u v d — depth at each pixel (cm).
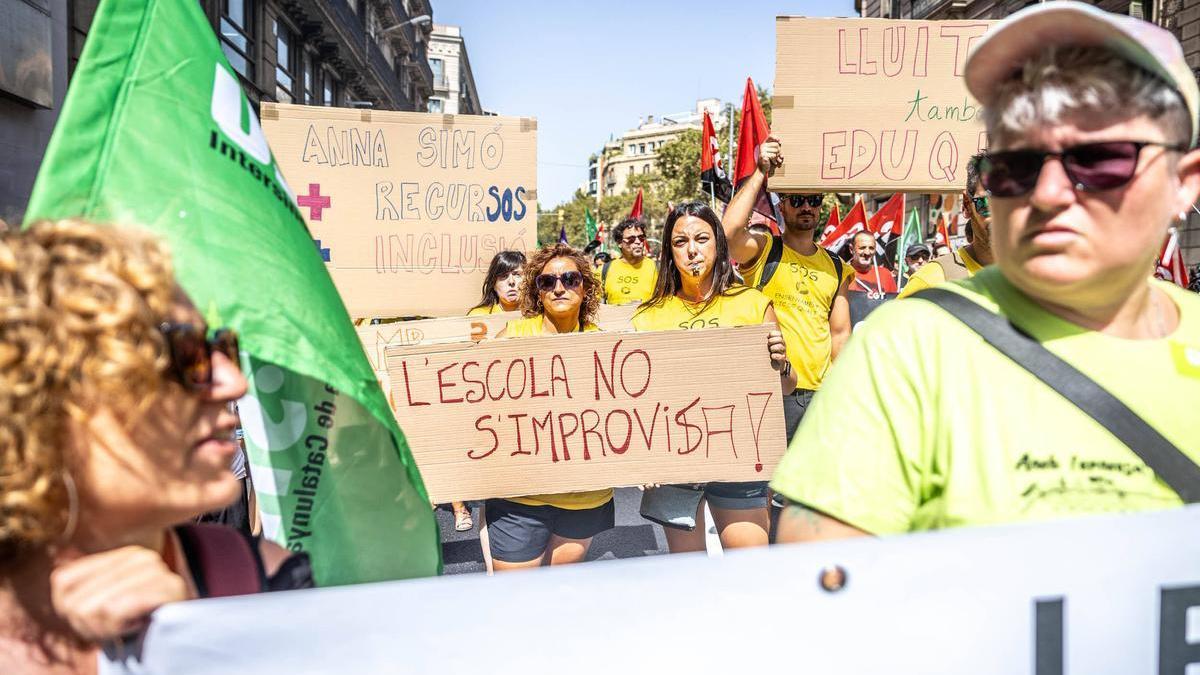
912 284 358
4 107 983
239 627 93
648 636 98
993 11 2506
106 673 91
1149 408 104
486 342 274
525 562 294
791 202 421
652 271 724
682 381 275
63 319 81
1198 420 105
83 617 89
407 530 148
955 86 401
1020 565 99
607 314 427
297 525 148
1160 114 102
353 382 136
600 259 1181
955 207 1062
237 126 145
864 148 400
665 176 4572
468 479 276
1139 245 104
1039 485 102
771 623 98
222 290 127
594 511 300
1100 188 102
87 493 88
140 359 85
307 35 2353
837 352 433
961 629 99
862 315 547
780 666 98
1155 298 117
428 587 96
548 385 276
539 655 97
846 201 2175
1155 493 101
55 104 1089
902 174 402
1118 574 100
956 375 107
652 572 98
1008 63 110
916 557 99
